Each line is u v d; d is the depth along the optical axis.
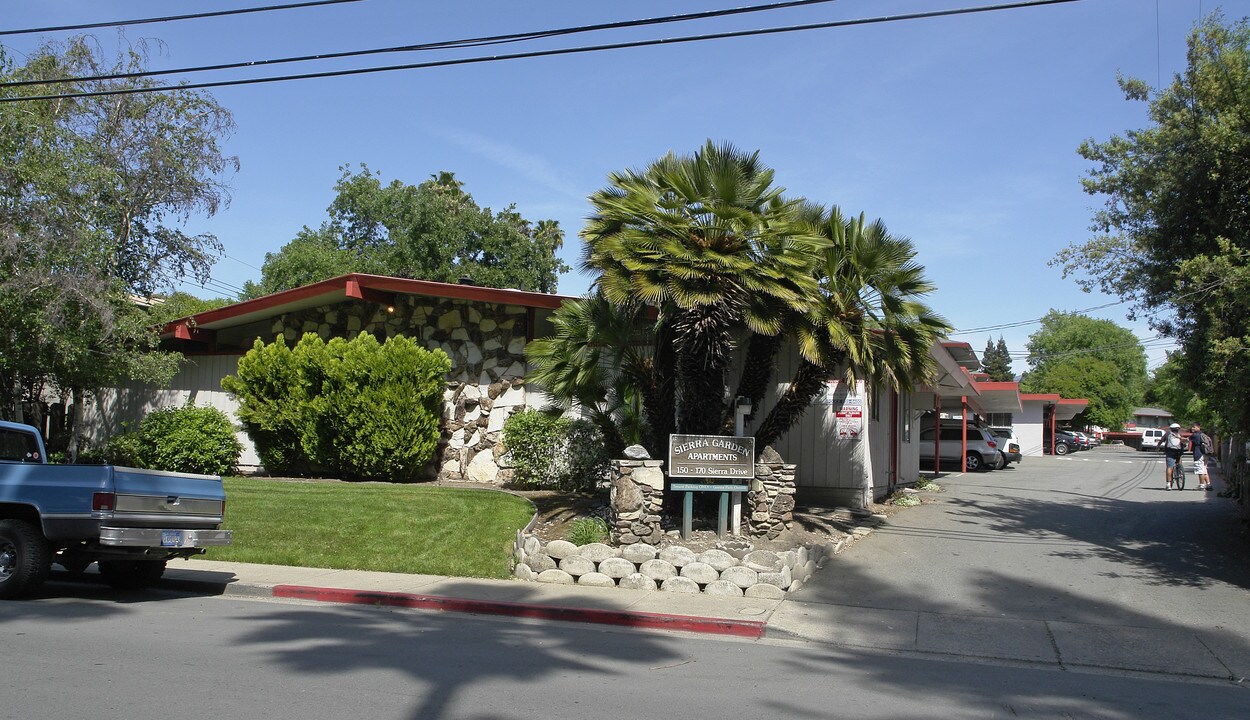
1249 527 15.20
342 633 8.73
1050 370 73.62
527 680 7.03
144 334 18.12
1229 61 11.80
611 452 14.23
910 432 23.00
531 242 49.53
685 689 6.95
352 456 17.84
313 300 19.55
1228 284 10.79
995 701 6.98
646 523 12.00
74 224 17.09
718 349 12.62
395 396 17.61
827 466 16.66
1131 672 8.26
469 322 19.20
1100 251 13.47
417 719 5.82
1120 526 15.41
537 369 14.91
